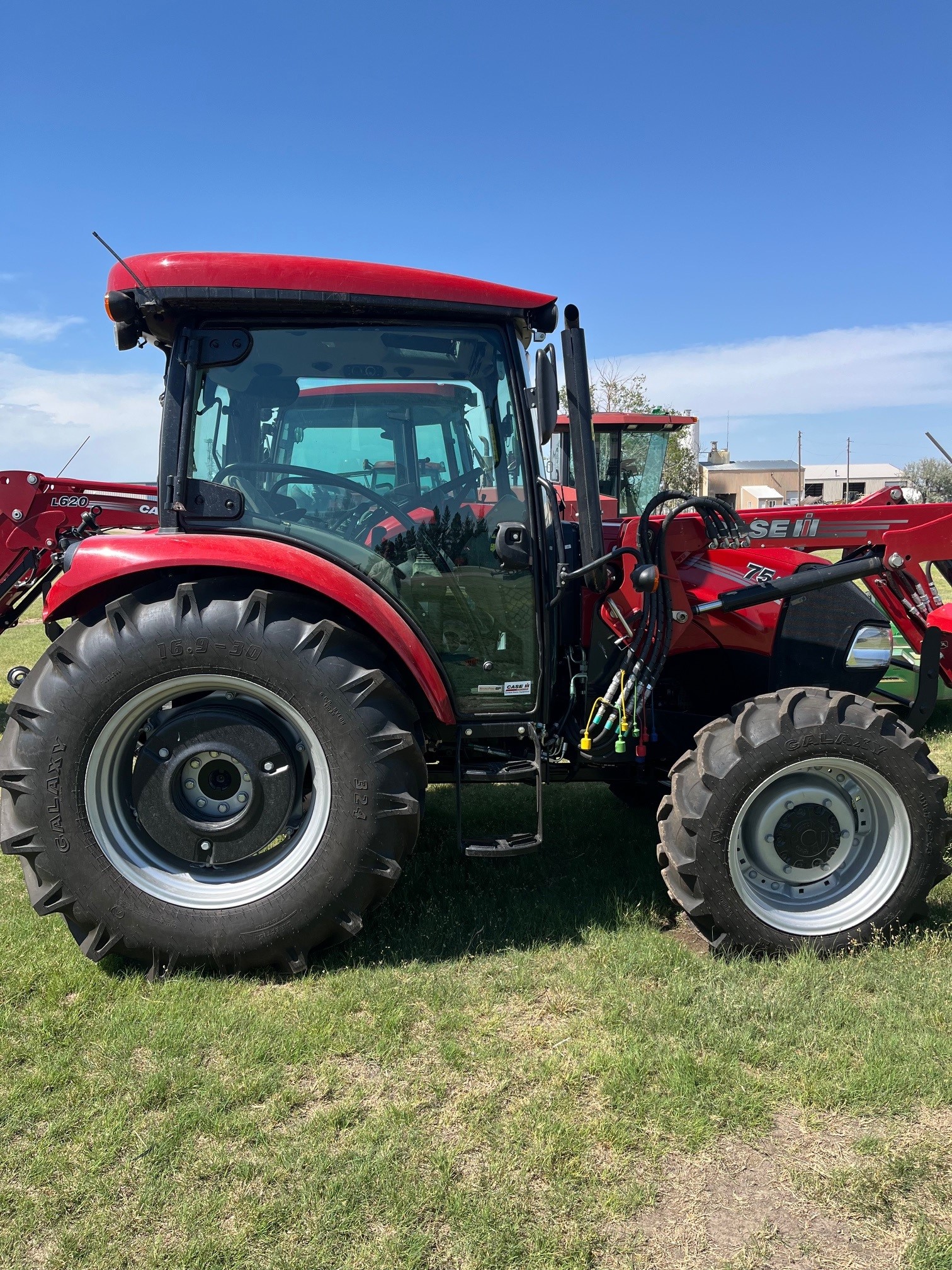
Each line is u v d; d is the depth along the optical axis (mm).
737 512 3102
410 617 2822
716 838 2676
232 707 2689
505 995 2529
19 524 6184
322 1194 1788
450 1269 1625
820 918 2791
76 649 2600
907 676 4992
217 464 2750
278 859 2707
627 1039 2289
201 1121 2008
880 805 2818
